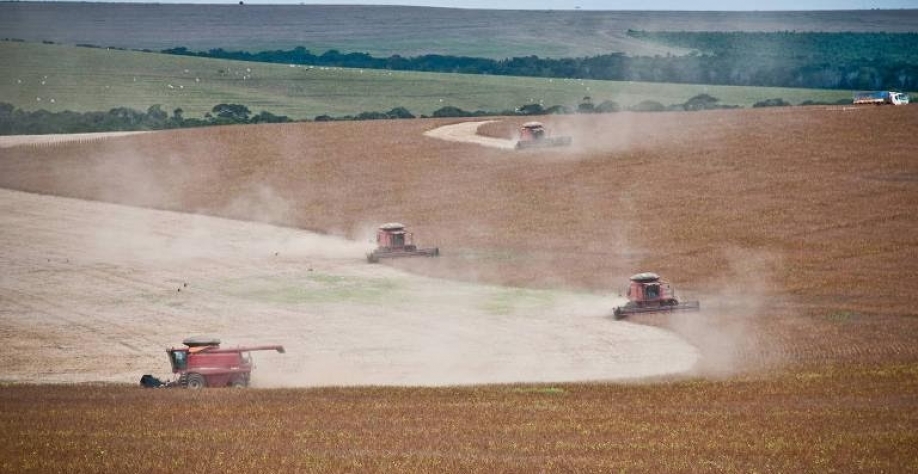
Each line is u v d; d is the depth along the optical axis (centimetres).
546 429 11631
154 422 11831
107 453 10219
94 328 19612
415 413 12506
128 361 17162
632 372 16225
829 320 19775
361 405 12988
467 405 13012
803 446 10838
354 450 10531
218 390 14225
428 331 19412
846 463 10219
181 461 9912
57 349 17988
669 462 10162
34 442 10731
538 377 16000
